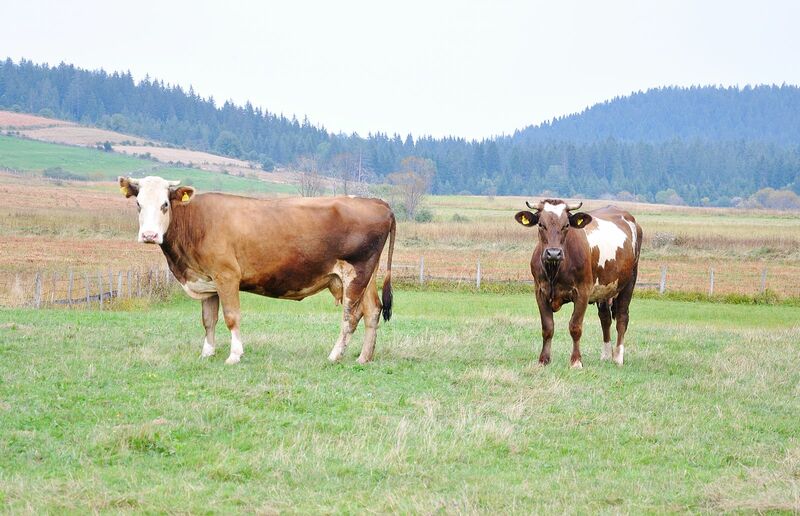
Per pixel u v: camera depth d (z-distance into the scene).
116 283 31.59
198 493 7.84
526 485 8.30
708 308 32.75
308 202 14.13
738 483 8.63
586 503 7.96
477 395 11.83
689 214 125.94
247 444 9.27
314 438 9.44
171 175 168.00
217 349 14.45
